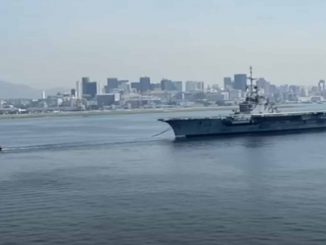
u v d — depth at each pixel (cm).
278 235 3912
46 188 6178
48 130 19150
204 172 7094
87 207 5044
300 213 4550
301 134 13125
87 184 6384
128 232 4116
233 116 13175
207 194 5509
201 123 12731
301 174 6650
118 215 4672
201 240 3856
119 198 5434
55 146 11875
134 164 8250
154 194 5597
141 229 4188
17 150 11112
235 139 12019
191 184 6147
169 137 13538
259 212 4628
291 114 13712
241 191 5616
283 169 7144
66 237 4025
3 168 8125
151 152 9981
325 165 7462
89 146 11725
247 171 7056
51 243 3884
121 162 8581
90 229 4231
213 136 12850
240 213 4612
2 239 4019
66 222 4472
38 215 4762
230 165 7719
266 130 13562
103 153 10112
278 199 5150
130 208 4944
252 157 8631
